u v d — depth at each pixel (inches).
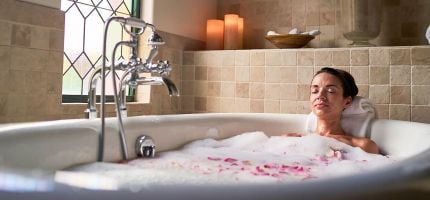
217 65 76.6
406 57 60.2
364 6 69.7
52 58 52.8
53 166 33.4
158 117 49.2
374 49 62.5
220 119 57.2
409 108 59.9
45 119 52.0
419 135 43.4
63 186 13.1
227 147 53.3
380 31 72.4
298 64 68.5
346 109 54.6
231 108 75.0
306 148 48.2
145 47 71.5
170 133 49.2
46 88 52.1
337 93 52.7
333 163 42.6
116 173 33.9
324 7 82.4
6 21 46.3
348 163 41.7
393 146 48.2
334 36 81.2
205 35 89.4
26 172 14.5
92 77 43.8
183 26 81.2
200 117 54.9
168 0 76.3
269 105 71.1
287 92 69.4
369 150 47.9
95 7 65.3
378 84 62.2
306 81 67.7
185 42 81.8
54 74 53.2
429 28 58.4
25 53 48.9
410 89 59.9
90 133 38.4
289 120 60.8
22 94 48.7
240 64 74.1
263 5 89.4
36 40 50.4
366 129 53.4
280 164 41.7
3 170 14.8
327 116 53.3
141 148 43.6
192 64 79.6
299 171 37.9
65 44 59.6
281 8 87.3
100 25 66.4
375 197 13.7
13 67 47.4
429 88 58.5
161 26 74.2
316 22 83.2
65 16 57.9
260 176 34.2
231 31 83.8
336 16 81.0
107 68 44.0
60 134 34.7
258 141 53.7
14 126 31.9
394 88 61.1
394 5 75.9
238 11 92.6
